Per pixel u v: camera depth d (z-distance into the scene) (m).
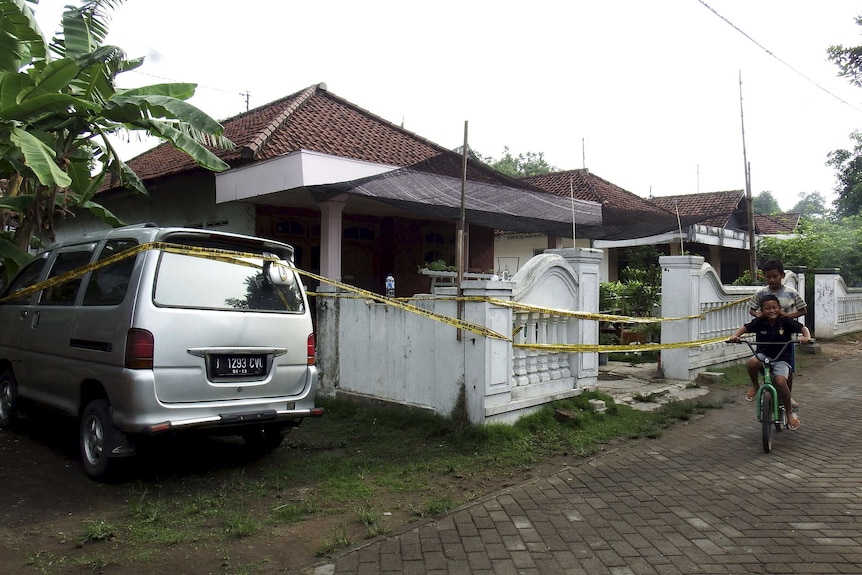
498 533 3.96
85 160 8.16
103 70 7.38
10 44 6.76
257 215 11.27
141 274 4.65
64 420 6.86
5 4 6.35
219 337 4.81
